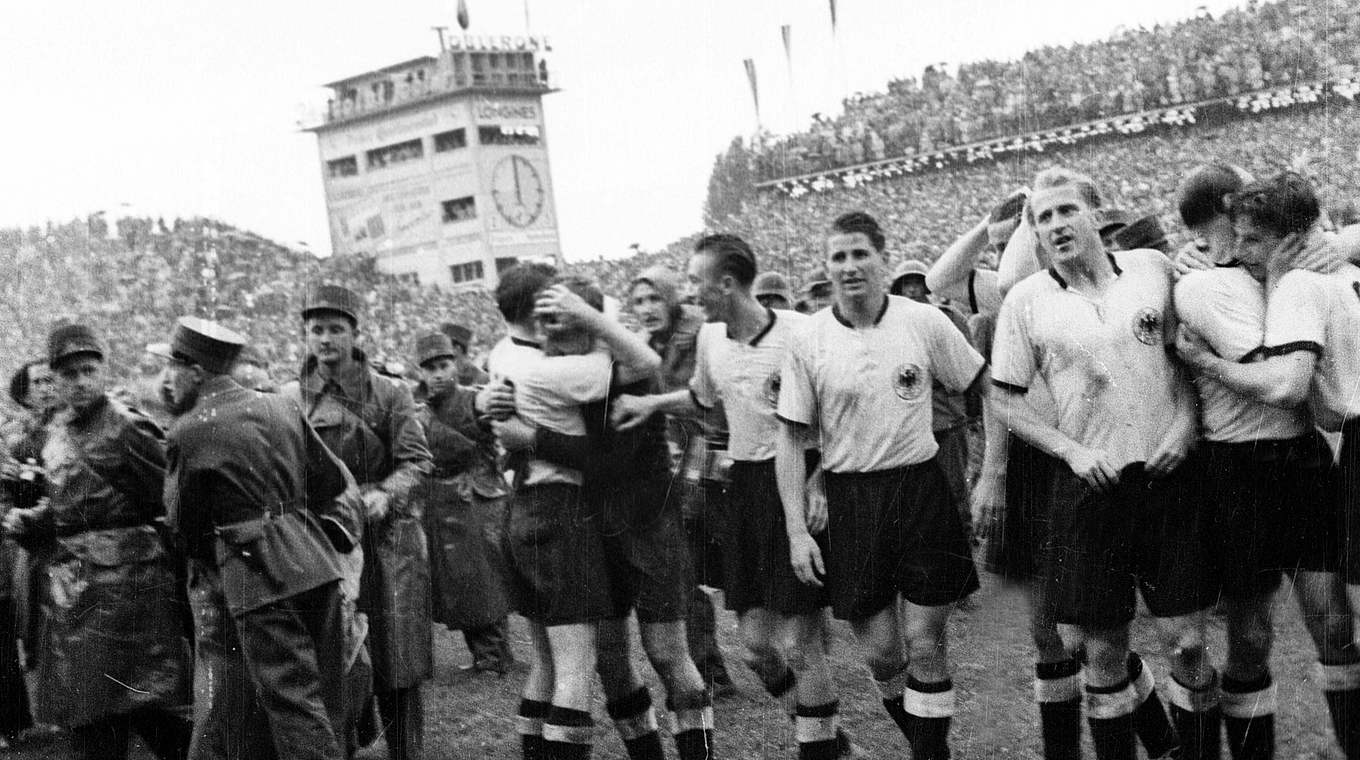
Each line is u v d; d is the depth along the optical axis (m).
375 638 4.89
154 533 4.88
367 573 4.88
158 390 5.62
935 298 5.86
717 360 4.44
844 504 4.12
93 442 4.80
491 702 5.83
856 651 5.41
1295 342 3.63
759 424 4.43
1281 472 3.80
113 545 4.80
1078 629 3.90
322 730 4.20
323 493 4.56
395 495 4.94
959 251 5.27
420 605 4.99
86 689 4.75
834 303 4.17
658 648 4.42
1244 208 3.74
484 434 6.41
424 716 5.59
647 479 4.37
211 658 4.38
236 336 4.32
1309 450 3.82
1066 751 4.12
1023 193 4.80
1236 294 3.72
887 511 4.06
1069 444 3.83
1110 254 3.92
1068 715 4.12
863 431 4.05
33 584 5.89
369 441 4.96
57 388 4.88
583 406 4.27
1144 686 4.23
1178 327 3.82
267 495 4.26
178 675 4.88
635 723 4.44
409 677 4.92
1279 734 4.07
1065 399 3.81
